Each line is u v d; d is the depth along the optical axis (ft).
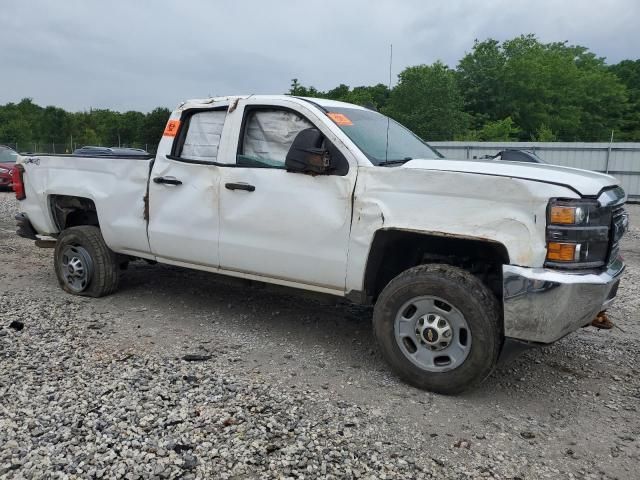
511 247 11.62
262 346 15.34
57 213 20.52
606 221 11.86
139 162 17.49
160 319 17.34
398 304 12.89
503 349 12.33
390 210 12.87
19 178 21.16
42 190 20.20
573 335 17.12
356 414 11.57
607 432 11.37
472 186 12.01
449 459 10.14
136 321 17.07
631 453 10.61
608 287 11.92
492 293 12.28
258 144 15.33
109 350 14.56
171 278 22.20
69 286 19.79
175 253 16.90
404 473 9.63
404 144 15.90
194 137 16.58
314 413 11.50
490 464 10.05
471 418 11.70
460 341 12.38
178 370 13.34
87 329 16.16
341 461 9.87
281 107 15.01
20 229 21.56
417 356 12.87
